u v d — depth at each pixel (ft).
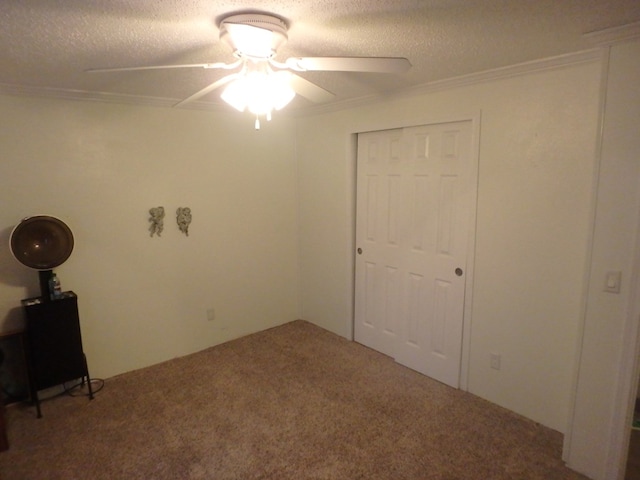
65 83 8.30
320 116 12.21
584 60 6.75
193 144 11.13
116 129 9.84
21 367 9.12
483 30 5.58
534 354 8.10
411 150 9.92
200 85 8.59
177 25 5.14
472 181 8.64
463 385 9.50
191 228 11.38
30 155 8.78
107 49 6.10
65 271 9.48
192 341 11.79
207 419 8.50
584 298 6.64
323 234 12.83
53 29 5.25
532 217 7.82
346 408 8.86
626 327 6.22
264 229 13.00
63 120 9.09
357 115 11.05
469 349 9.25
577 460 6.94
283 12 4.80
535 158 7.64
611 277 6.31
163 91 9.21
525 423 8.21
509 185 8.08
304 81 5.85
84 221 9.62
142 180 10.37
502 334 8.57
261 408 8.89
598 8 4.87
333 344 12.24
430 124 9.36
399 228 10.55
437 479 6.77
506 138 8.02
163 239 10.90
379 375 10.32
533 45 6.28
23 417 8.61
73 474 6.96
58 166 9.14
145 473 6.98
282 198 13.29
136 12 4.70
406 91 9.47
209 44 5.89
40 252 8.61
